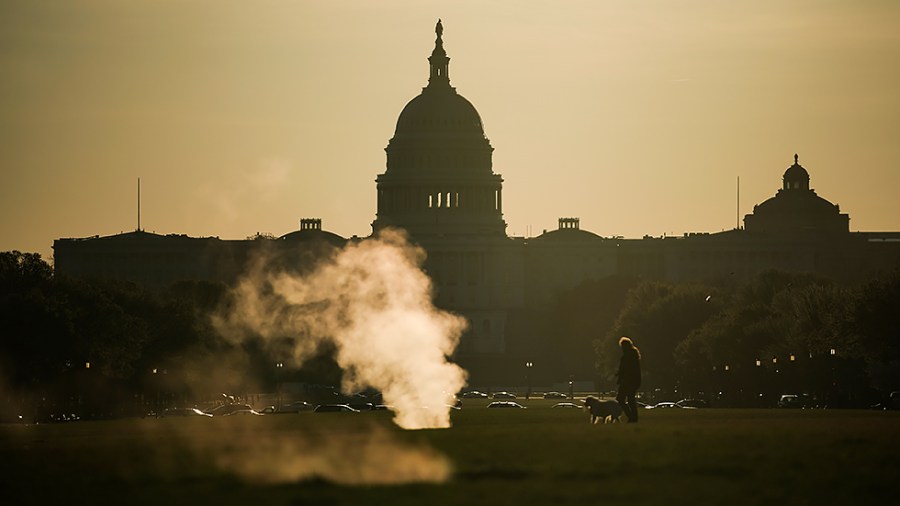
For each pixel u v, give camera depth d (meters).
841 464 134.38
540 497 119.75
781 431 163.25
